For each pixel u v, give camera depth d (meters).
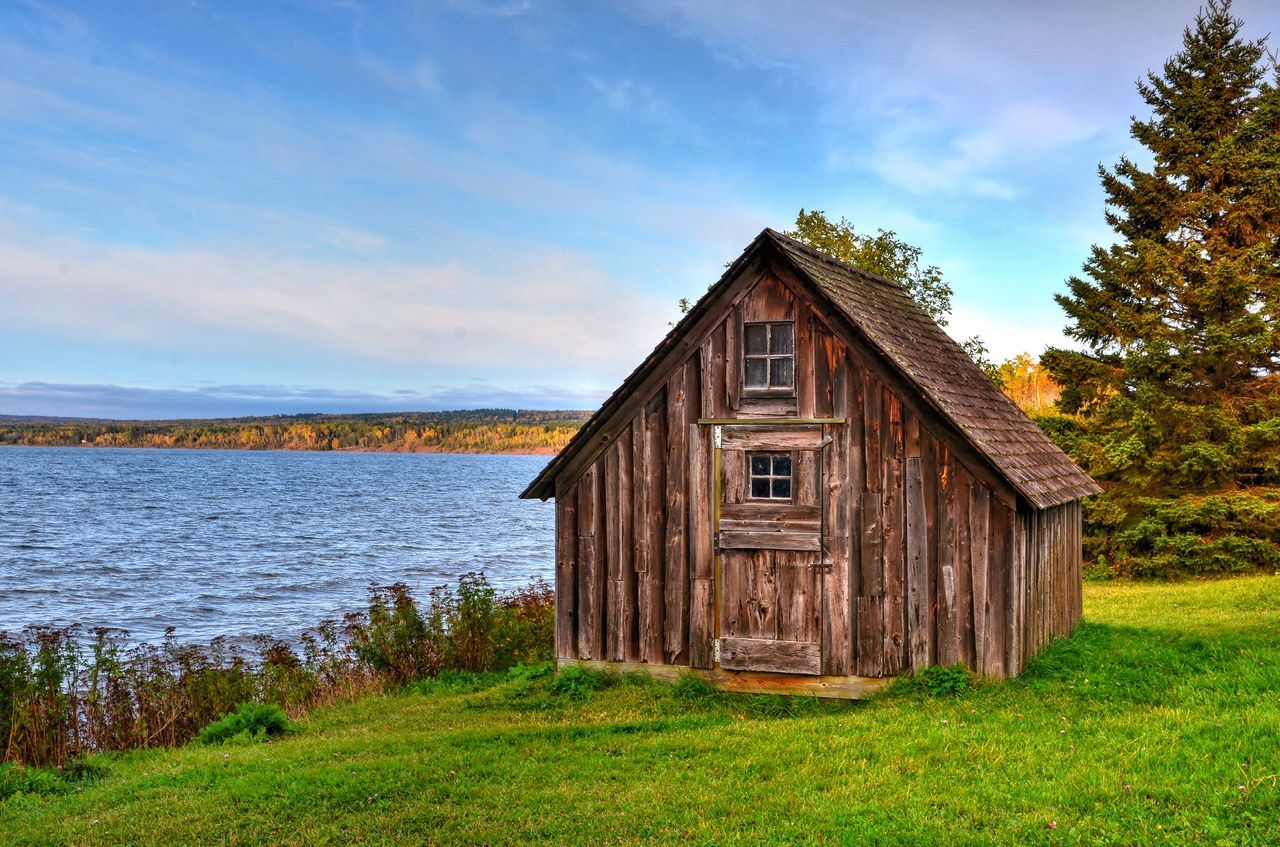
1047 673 12.73
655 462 14.47
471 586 18.91
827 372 13.60
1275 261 26.00
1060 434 28.06
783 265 13.80
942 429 12.98
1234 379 26.34
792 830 8.14
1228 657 12.77
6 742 12.93
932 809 8.38
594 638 14.76
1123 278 27.05
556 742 11.55
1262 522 24.17
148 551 48.75
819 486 13.59
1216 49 27.62
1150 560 25.00
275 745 12.68
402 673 17.16
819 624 13.50
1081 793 8.46
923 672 12.88
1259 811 7.73
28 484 115.25
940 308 35.56
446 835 8.53
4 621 29.34
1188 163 27.03
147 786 10.73
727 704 13.44
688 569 14.21
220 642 19.52
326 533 60.09
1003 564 12.62
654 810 8.83
